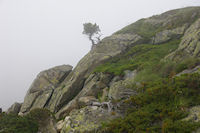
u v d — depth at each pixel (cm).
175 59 1501
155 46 2677
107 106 1054
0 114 1023
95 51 3362
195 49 1404
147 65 1688
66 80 3042
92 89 2008
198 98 640
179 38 2697
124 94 1150
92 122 834
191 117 556
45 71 3362
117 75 1995
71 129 806
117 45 3378
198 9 3250
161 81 1024
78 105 1705
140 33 3653
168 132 519
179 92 717
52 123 1043
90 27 5334
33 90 2983
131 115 755
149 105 787
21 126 876
